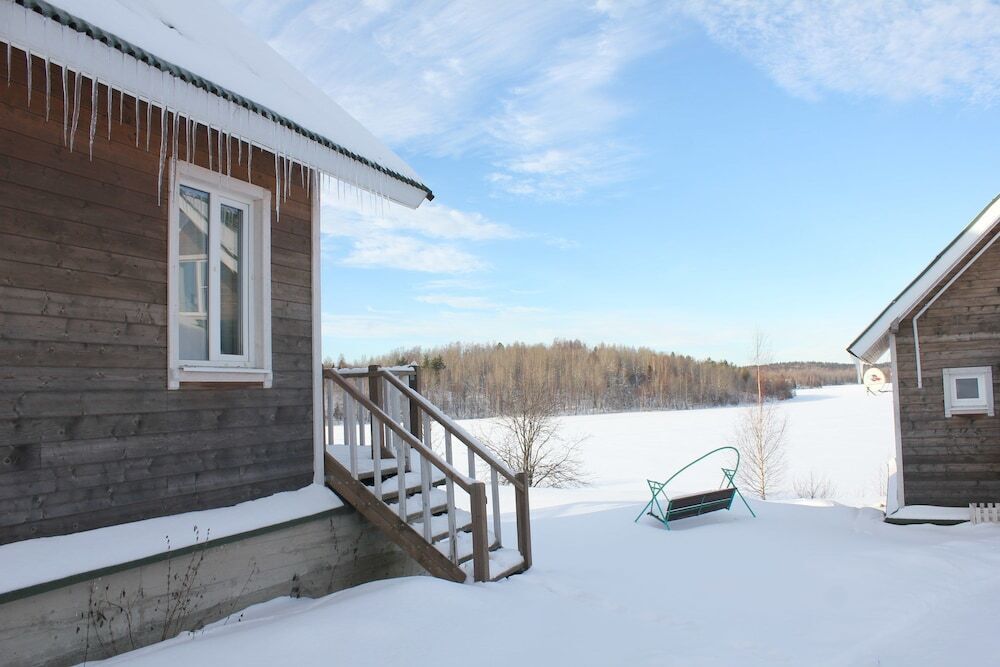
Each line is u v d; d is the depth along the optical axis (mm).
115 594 3953
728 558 7199
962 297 10125
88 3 3660
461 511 6383
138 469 4309
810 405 68188
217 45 5059
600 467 28812
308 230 5930
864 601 5543
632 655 4109
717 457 31078
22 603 3504
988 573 6465
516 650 4000
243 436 5094
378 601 4387
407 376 6891
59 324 3922
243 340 5336
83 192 4109
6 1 3041
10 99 3752
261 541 4961
